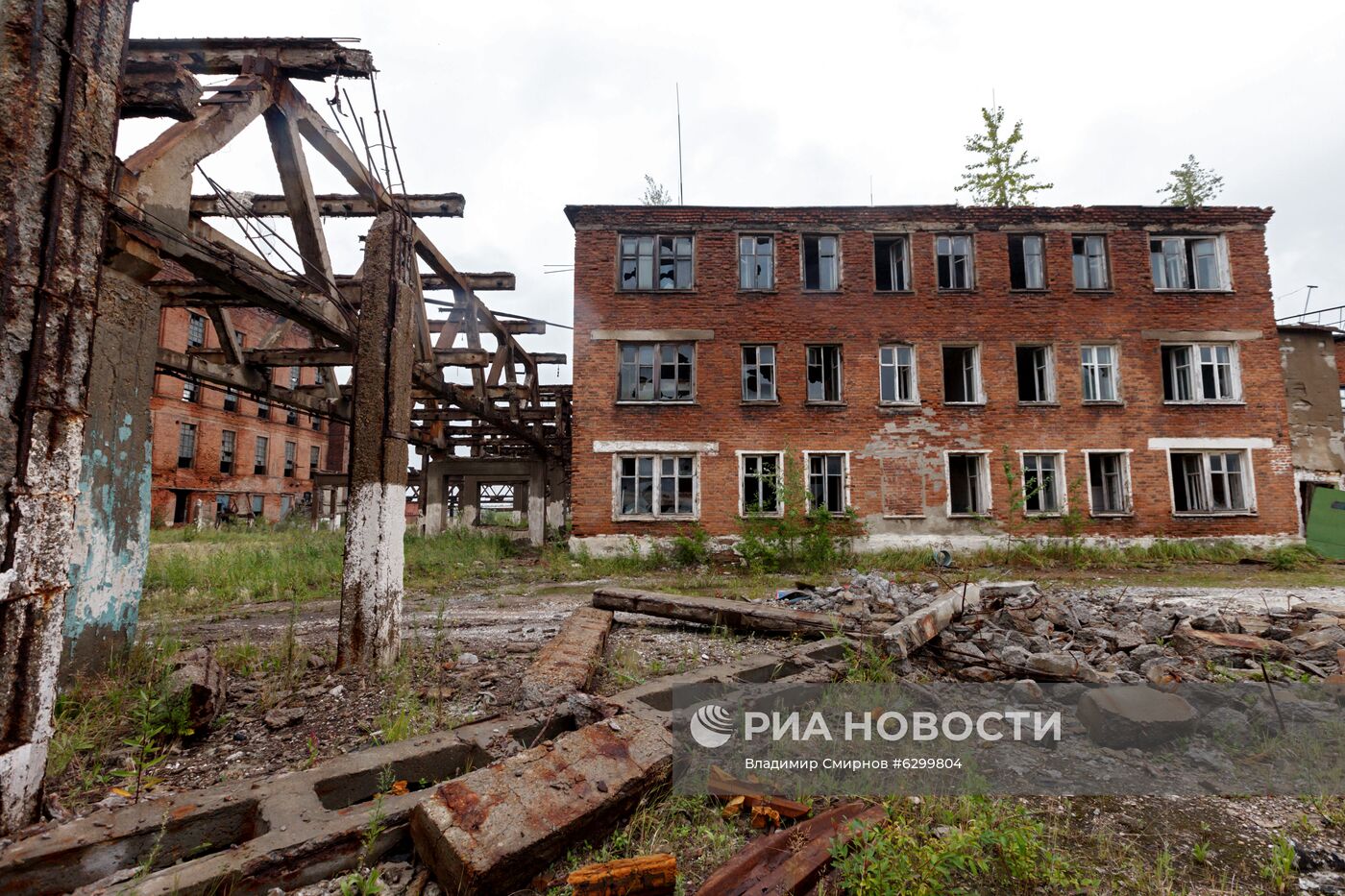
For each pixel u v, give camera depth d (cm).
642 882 217
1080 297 1516
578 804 251
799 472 1456
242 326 2761
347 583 473
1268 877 244
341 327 862
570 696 362
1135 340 1509
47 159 244
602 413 1463
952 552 1424
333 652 513
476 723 344
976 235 1534
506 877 218
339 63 574
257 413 2986
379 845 235
